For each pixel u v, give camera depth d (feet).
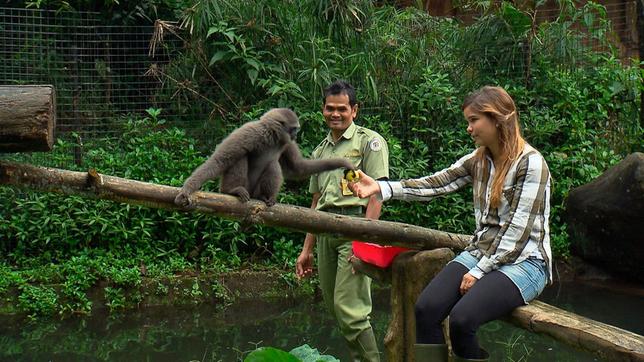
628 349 12.59
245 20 34.35
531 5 39.45
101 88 34.94
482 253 15.03
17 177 15.46
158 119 34.96
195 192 16.79
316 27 35.09
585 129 36.63
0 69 33.32
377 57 36.14
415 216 34.01
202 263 31.73
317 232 17.52
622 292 31.83
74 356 23.47
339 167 19.84
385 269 18.28
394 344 17.34
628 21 46.57
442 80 36.27
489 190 15.25
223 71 34.91
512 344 24.70
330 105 20.89
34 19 33.65
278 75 34.58
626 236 31.40
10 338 25.44
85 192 15.90
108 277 29.66
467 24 46.01
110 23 36.01
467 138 35.65
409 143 36.06
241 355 23.56
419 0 40.04
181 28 34.01
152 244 32.09
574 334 13.46
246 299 30.68
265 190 19.13
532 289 14.67
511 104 14.85
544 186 14.53
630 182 30.60
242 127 19.10
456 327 14.11
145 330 26.55
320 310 29.53
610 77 37.99
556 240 34.22
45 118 14.49
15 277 28.76
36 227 30.83
